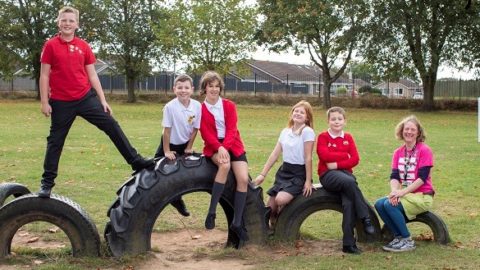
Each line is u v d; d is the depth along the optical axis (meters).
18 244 6.27
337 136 6.32
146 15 45.84
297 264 5.50
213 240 6.60
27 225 6.97
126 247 5.68
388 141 17.02
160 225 7.14
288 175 6.41
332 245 6.30
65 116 5.61
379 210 6.23
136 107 38.50
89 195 8.69
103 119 5.73
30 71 46.78
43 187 5.62
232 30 40.28
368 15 34.91
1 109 32.22
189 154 6.12
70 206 5.62
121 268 5.42
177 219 7.46
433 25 34.25
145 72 45.56
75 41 5.67
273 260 5.69
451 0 33.22
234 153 5.92
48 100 5.57
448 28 34.28
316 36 38.44
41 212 5.60
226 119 5.94
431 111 36.31
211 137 5.87
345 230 5.97
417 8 33.47
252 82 56.38
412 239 6.31
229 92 50.88
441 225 6.26
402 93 70.25
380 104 40.19
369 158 13.11
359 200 6.05
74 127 20.38
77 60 5.61
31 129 19.58
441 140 17.55
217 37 40.03
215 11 40.19
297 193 6.29
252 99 44.69
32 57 45.38
